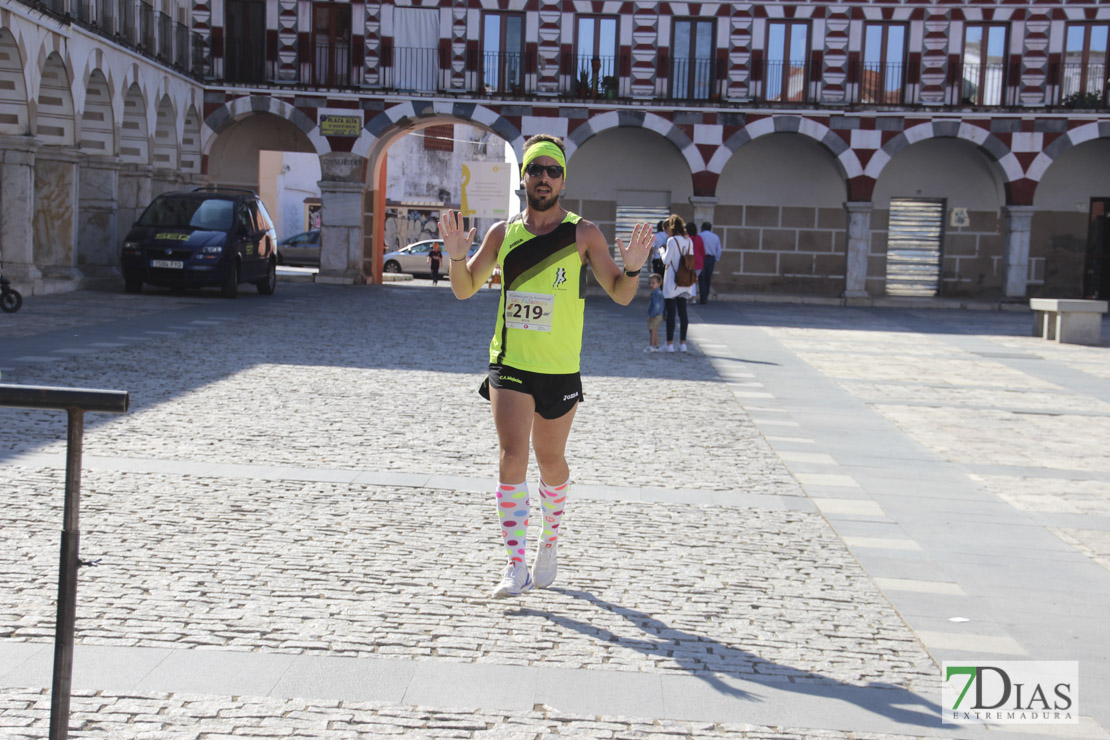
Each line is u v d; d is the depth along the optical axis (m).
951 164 33.62
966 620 5.13
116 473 7.34
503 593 5.14
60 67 22.05
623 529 6.51
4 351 13.10
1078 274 33.69
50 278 22.84
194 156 31.48
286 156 55.25
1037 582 5.77
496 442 9.05
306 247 46.09
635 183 34.16
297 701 3.94
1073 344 20.55
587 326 20.77
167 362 12.90
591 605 5.14
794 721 3.95
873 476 8.36
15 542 5.70
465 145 63.59
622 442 9.28
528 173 4.86
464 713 3.90
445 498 7.10
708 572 5.73
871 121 32.25
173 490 6.97
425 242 44.91
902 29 32.38
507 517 5.12
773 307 29.77
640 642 4.68
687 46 32.47
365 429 9.35
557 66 32.22
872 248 34.12
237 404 10.27
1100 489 8.21
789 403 12.00
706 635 4.80
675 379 13.54
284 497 6.94
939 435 10.39
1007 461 9.21
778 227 34.16
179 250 22.42
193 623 4.68
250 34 32.00
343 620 4.80
